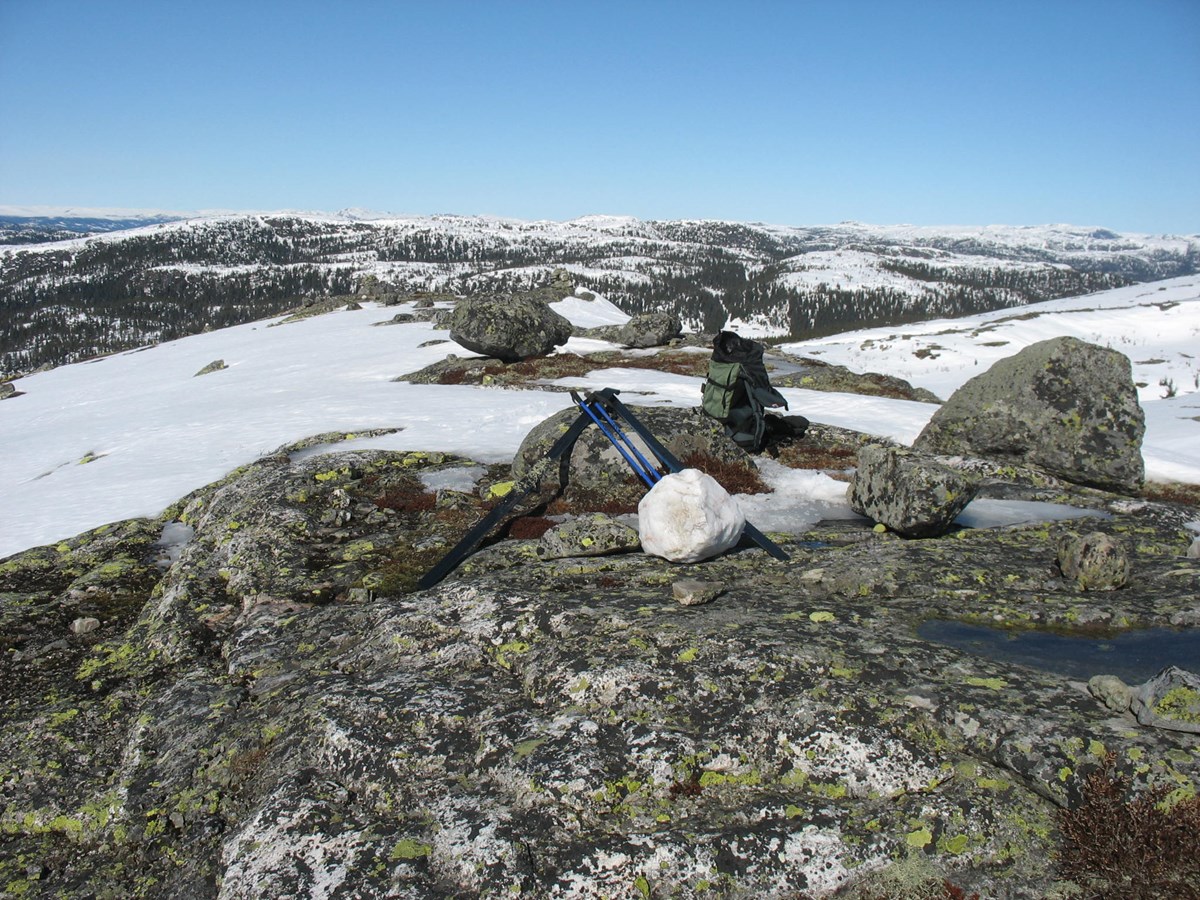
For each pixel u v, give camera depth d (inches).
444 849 174.6
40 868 210.7
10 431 1141.1
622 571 324.2
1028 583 302.0
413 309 2199.8
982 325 4687.5
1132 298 5620.1
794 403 794.2
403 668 258.8
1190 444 790.5
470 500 461.1
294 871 173.0
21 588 400.2
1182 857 158.6
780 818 179.3
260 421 799.7
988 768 190.5
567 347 1302.9
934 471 364.2
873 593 298.8
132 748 247.8
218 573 385.7
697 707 215.0
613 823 181.2
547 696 228.1
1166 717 188.9
